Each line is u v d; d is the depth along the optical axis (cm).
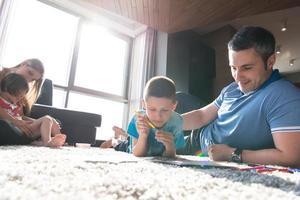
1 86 158
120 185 30
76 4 377
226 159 88
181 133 118
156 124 107
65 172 36
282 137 82
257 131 96
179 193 29
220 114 118
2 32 289
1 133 119
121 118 420
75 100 369
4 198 21
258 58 96
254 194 29
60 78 358
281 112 87
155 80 112
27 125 142
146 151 106
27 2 335
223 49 425
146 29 425
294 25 400
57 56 359
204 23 363
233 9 309
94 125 221
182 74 402
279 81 98
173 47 406
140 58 427
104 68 410
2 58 287
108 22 418
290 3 286
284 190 34
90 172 38
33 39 332
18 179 30
